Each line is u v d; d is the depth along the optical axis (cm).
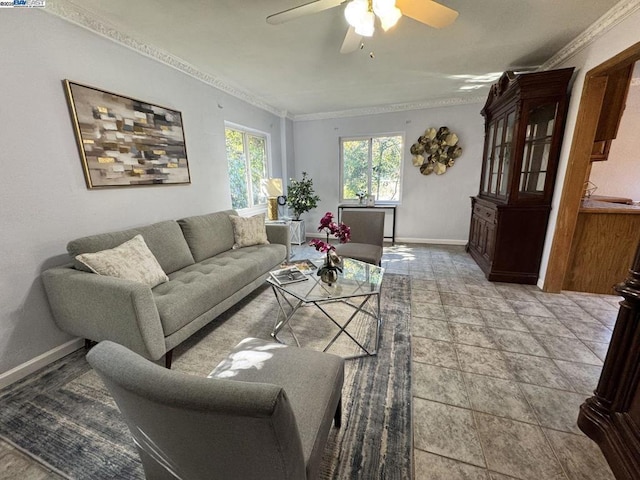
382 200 538
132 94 243
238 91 383
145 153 255
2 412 150
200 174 326
